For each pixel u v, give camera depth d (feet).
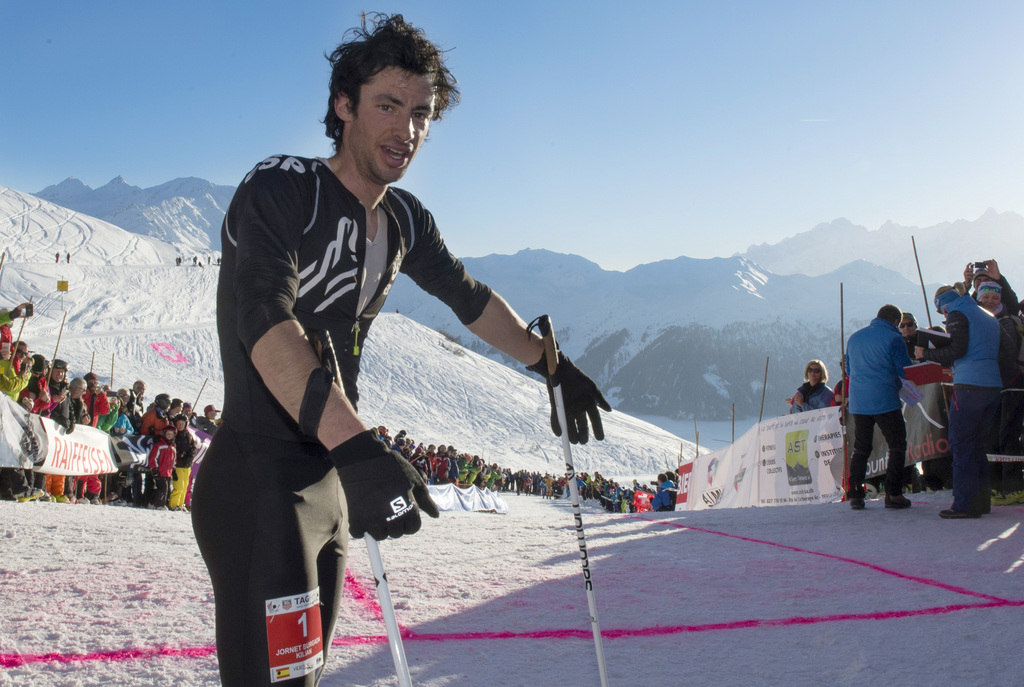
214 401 186.50
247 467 5.12
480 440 242.17
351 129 5.65
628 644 10.37
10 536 18.33
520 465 225.56
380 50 5.52
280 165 5.39
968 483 20.38
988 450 23.44
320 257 5.44
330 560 5.55
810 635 10.63
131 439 36.83
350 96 5.63
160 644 9.82
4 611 11.35
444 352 314.35
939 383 25.29
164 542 18.11
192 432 40.63
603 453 262.06
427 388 276.62
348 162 5.72
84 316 245.04
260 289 4.69
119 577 13.78
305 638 4.98
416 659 9.60
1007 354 22.30
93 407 35.50
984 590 12.94
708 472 40.09
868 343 23.25
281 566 4.92
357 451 4.17
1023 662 9.26
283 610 4.89
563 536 20.25
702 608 12.26
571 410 6.95
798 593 13.10
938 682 8.70
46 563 14.98
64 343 208.33
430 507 4.28
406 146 5.64
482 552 17.42
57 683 8.36
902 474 23.09
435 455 79.25
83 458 33.24
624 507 98.84
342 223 5.49
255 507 5.01
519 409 274.98
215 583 5.06
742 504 35.58
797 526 20.71
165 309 264.31
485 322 6.84
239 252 4.98
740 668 9.34
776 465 33.06
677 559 16.43
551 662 9.57
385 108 5.55
